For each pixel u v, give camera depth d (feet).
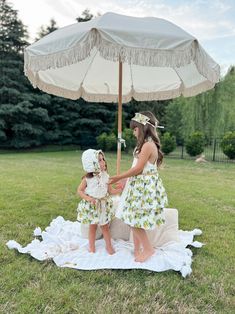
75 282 7.58
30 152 53.16
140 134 8.66
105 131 60.08
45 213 13.73
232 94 47.16
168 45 7.77
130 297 6.98
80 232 10.93
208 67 8.56
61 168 29.63
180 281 7.79
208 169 31.81
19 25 56.08
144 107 63.72
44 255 8.86
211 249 10.12
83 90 15.10
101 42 7.54
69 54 7.84
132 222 8.51
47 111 55.72
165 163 36.52
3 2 55.06
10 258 8.80
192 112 48.73
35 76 12.14
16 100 54.03
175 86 14.14
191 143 41.09
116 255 9.08
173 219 10.00
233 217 14.06
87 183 9.15
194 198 17.88
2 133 52.75
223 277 8.11
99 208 9.10
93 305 6.62
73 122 59.77
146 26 8.18
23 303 6.59
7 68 54.13
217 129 47.44
